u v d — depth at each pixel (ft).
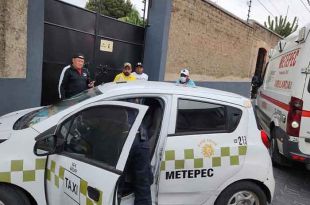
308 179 19.85
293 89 17.79
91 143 9.66
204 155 11.60
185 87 12.76
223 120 12.23
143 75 26.73
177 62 35.78
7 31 18.93
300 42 18.58
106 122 9.68
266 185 12.50
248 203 12.48
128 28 30.32
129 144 8.87
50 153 9.68
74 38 25.34
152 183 10.55
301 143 17.60
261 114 28.40
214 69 46.55
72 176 9.40
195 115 11.87
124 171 9.64
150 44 32.30
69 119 10.41
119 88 11.64
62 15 24.09
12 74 19.85
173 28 33.68
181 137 11.45
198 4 37.96
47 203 10.14
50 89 24.13
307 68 17.31
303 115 17.42
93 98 11.07
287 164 20.68
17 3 19.49
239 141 12.21
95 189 8.76
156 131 11.39
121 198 10.02
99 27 27.37
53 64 24.07
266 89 27.58
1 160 9.69
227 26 47.75
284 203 16.02
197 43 39.58
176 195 11.54
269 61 29.99
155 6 31.86
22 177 9.82
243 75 60.80
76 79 19.97
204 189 11.77
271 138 22.17
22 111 13.99
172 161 11.21
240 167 12.10
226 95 12.77
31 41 20.99
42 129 10.37
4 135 10.37
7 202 9.86
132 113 9.29
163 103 11.53
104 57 28.37
